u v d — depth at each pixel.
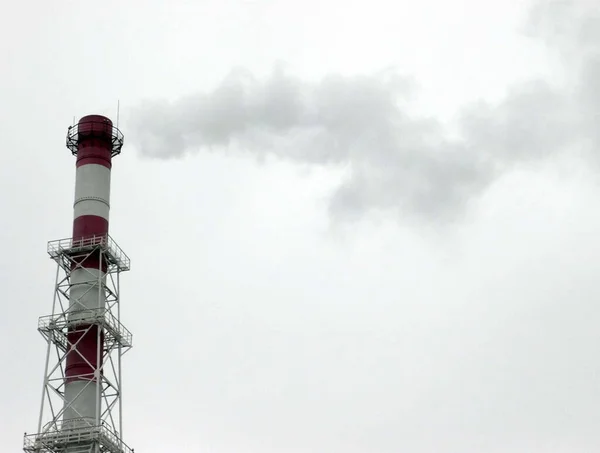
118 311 103.50
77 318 99.69
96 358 98.62
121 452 95.62
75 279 102.31
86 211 105.38
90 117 110.06
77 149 109.69
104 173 108.12
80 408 95.81
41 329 99.38
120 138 112.38
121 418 98.75
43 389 97.38
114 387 99.50
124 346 102.19
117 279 104.69
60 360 99.50
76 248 102.38
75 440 92.94
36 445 93.38
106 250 102.62
